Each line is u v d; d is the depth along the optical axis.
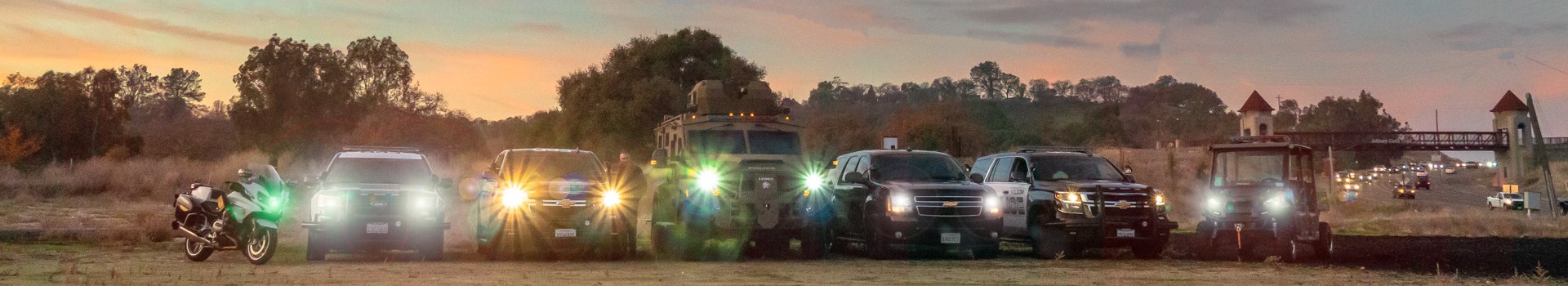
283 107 68.94
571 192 15.23
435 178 15.86
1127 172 18.77
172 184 32.59
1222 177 17.67
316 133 68.31
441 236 14.90
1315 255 17.09
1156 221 16.88
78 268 12.91
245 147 68.62
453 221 22.08
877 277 12.89
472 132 58.25
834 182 18.48
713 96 22.16
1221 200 17.11
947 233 16.19
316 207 14.30
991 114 127.75
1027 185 17.81
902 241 16.02
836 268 14.23
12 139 53.78
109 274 12.15
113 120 66.75
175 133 99.06
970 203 16.44
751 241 18.17
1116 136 139.75
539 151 16.39
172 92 190.62
